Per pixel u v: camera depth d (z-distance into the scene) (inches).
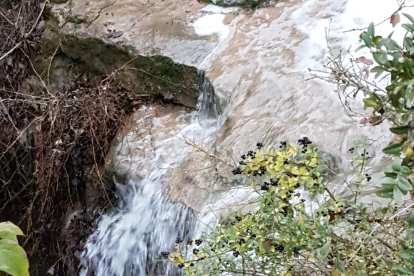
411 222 64.6
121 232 153.5
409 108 66.4
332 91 137.4
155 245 140.9
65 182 179.8
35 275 186.9
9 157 196.7
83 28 190.7
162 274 138.2
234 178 129.9
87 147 176.9
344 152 122.7
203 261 100.1
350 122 128.1
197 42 171.3
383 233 84.3
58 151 179.9
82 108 179.0
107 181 162.9
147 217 145.1
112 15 190.4
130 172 152.9
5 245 40.8
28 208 187.0
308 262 84.3
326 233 76.7
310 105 136.8
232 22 175.0
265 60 155.8
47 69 203.0
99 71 189.3
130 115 173.6
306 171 81.4
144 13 187.9
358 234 86.4
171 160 150.8
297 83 144.0
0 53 211.5
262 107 142.9
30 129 193.6
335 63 114.7
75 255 173.0
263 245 80.8
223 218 117.7
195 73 163.9
